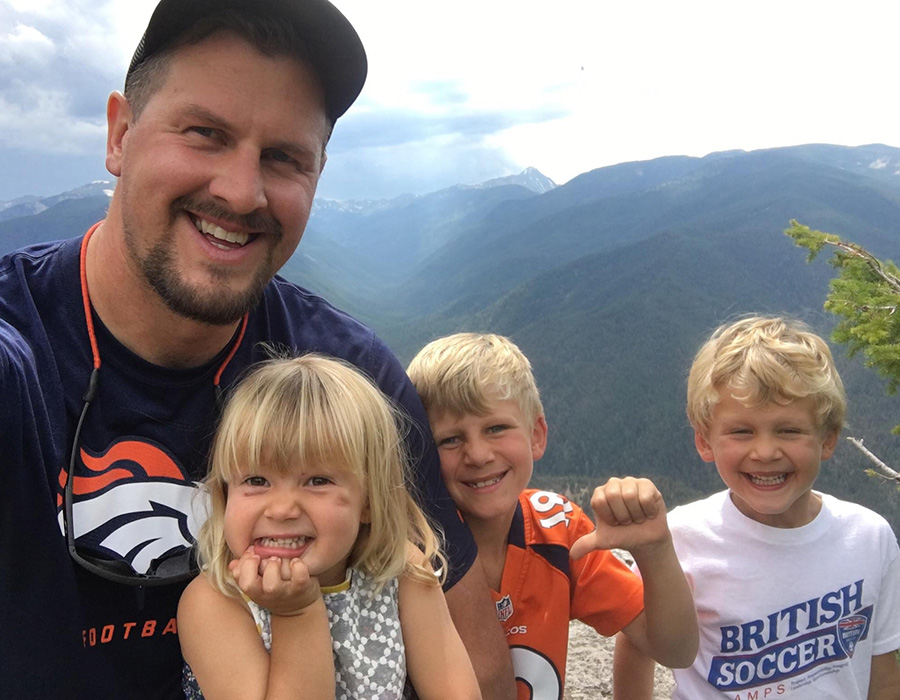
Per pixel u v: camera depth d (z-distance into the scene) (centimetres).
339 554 53
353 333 70
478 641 63
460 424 71
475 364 70
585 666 114
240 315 59
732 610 77
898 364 200
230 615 52
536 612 72
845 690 76
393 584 58
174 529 57
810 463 74
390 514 57
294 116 58
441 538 66
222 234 58
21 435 50
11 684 51
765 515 78
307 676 49
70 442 54
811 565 76
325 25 58
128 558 54
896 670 78
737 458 76
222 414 59
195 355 60
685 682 80
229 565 51
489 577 73
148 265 56
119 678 55
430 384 73
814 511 78
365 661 55
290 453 52
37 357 54
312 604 51
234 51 55
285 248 62
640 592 72
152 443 58
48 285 58
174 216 56
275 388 54
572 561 74
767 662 76
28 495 51
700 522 81
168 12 54
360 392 56
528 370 75
